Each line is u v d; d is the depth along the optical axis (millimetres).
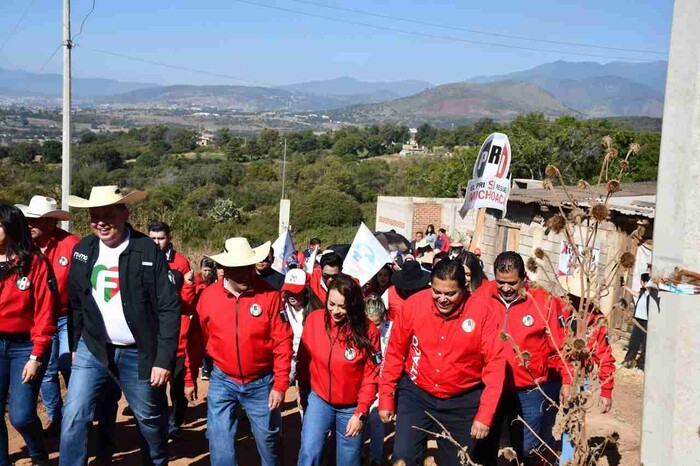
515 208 17641
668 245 2615
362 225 6641
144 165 72500
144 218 21359
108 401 5352
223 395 5047
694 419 2537
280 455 5926
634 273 12844
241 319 4883
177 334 4781
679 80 2578
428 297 4605
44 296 4969
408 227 29125
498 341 4430
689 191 2545
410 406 4738
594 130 36031
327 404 4977
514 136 35281
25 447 6062
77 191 36594
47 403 6184
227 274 4820
